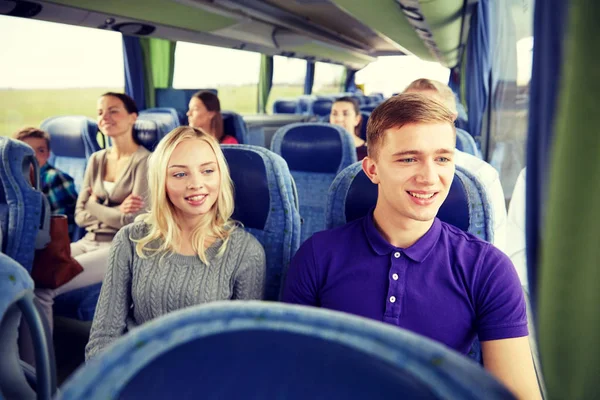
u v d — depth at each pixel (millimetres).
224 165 1127
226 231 1137
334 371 229
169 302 1099
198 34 4094
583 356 396
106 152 2383
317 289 921
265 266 1172
